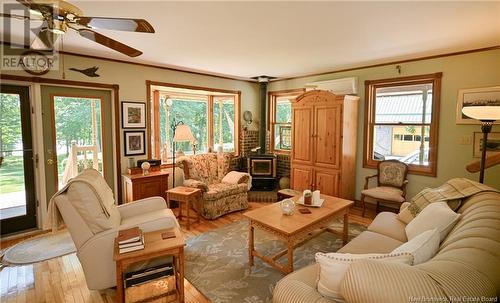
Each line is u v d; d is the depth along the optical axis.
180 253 2.10
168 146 5.09
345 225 3.08
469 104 3.44
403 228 2.46
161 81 4.46
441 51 3.49
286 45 3.21
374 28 2.65
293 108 4.80
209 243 3.21
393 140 4.29
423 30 2.70
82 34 1.95
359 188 4.61
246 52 3.53
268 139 5.97
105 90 4.02
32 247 3.11
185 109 5.36
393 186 4.02
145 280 2.07
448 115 3.64
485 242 1.30
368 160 4.52
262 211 2.80
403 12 2.26
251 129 5.91
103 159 4.09
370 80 4.35
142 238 2.08
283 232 2.32
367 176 4.30
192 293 2.27
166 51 3.49
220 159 4.94
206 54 3.63
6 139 3.31
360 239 2.25
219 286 2.35
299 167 4.76
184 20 2.44
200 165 4.60
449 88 3.61
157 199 3.01
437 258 1.25
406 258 1.26
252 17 2.37
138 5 2.13
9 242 3.26
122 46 2.15
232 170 5.35
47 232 3.52
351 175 4.50
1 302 2.16
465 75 3.47
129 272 2.11
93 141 3.99
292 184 4.89
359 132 4.55
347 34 2.83
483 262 1.13
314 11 2.24
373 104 4.44
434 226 1.96
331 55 3.67
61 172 3.73
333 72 4.80
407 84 4.05
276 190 5.29
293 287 1.45
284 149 5.80
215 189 4.16
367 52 3.53
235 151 5.77
